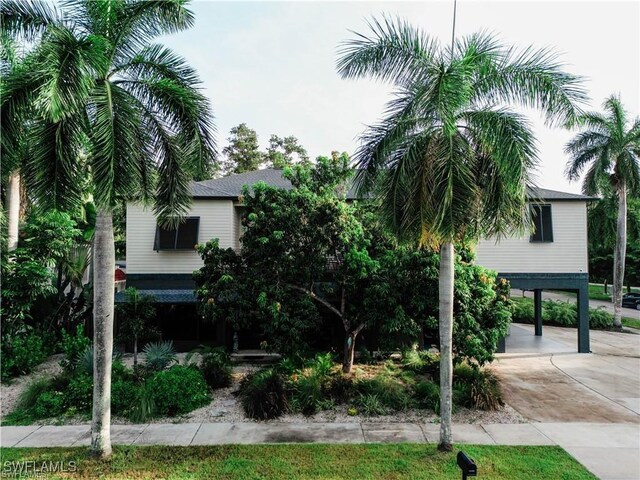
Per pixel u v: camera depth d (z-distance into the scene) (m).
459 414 10.24
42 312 16.62
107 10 7.96
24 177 8.62
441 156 7.83
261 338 17.12
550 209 17.53
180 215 10.12
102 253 8.02
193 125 8.60
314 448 8.30
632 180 24.33
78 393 10.47
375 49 8.52
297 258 11.52
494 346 10.89
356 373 12.66
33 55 7.28
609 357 16.86
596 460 7.81
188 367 11.93
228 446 8.41
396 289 11.24
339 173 12.97
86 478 7.16
